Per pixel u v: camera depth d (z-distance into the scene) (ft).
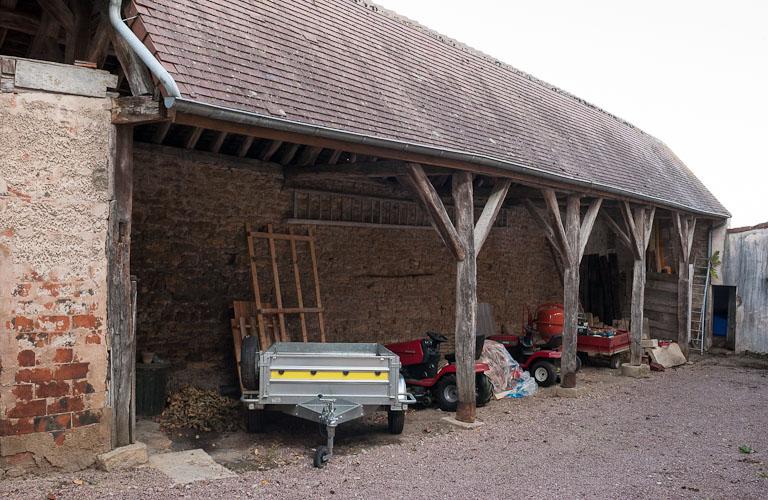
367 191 32.76
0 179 14.71
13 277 14.83
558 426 24.14
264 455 18.71
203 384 25.18
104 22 16.88
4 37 20.42
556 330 37.58
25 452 14.92
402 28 32.71
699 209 44.57
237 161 26.61
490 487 16.70
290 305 28.66
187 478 15.97
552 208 29.09
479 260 41.98
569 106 43.42
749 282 49.70
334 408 18.90
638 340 38.17
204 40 18.33
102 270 15.99
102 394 15.97
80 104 15.67
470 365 23.90
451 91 29.32
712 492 17.06
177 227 24.61
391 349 27.84
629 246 37.24
